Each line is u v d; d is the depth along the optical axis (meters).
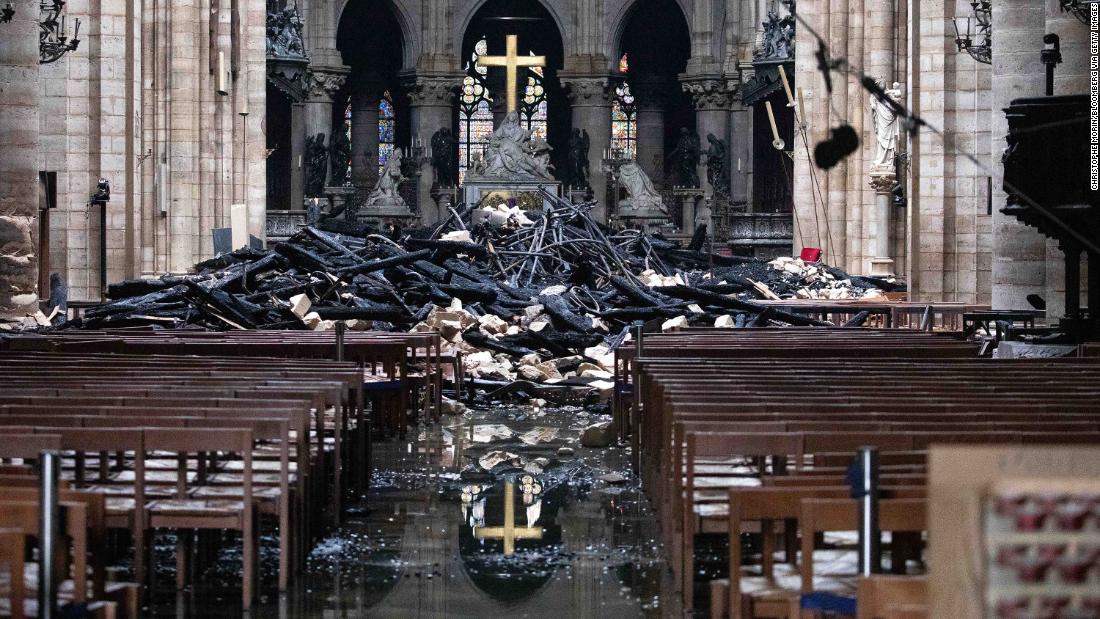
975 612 5.47
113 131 47.84
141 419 14.60
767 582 11.65
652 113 103.50
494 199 90.56
